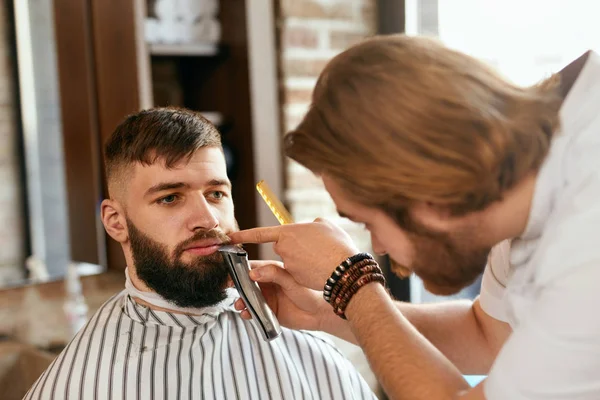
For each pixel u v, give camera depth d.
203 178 0.98
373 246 0.78
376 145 0.67
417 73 0.67
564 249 0.68
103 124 1.69
